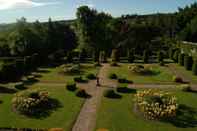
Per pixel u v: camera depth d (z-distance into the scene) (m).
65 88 43.12
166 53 76.50
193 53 66.81
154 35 87.75
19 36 70.31
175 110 31.19
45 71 57.69
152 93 34.78
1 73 49.06
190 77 50.25
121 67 60.66
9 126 28.75
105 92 38.47
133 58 67.94
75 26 81.75
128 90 41.56
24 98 34.47
